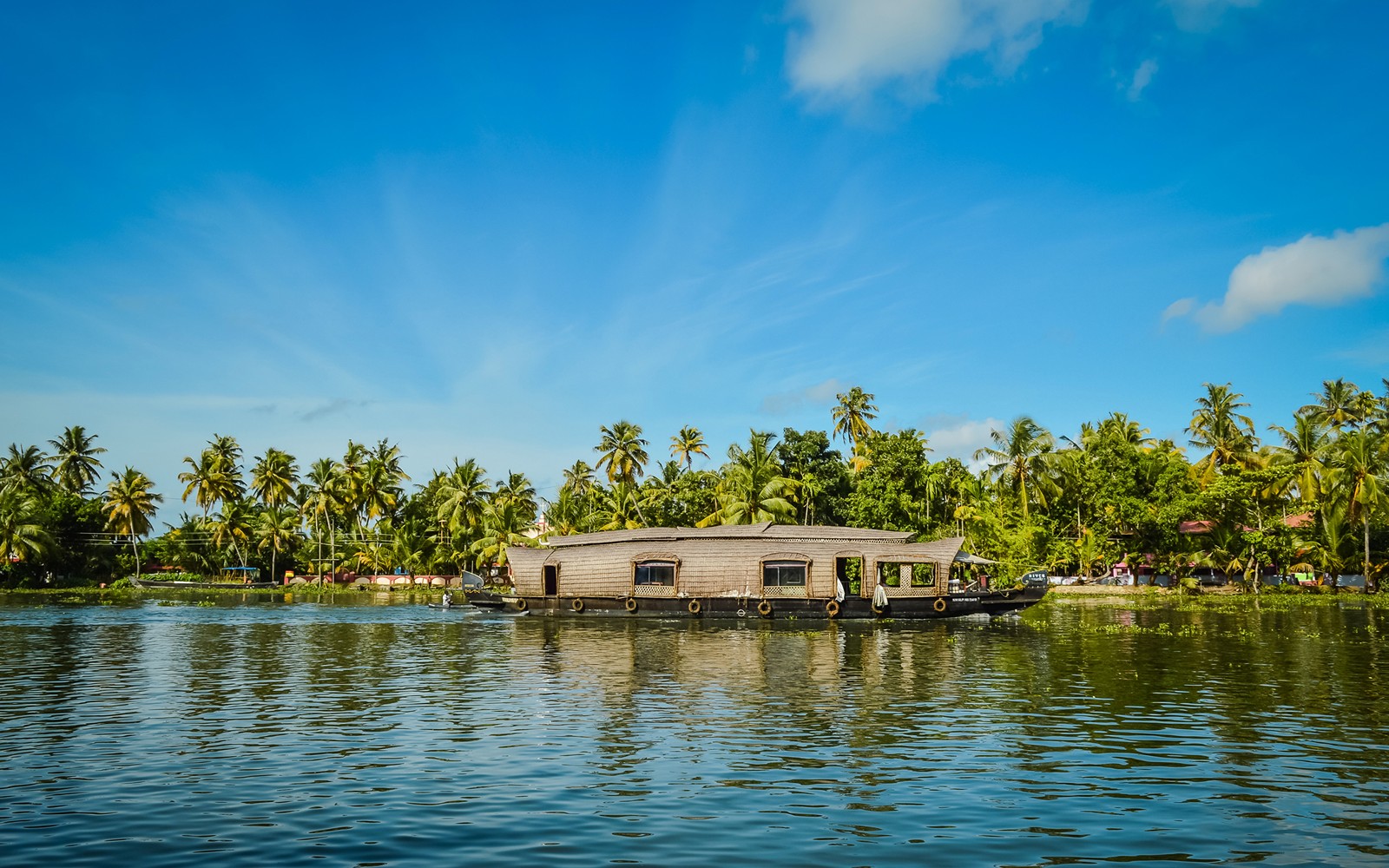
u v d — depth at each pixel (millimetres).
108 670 24281
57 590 82062
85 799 11688
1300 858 9445
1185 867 9227
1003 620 41125
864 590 42562
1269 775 12617
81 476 95625
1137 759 13555
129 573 95688
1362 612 45906
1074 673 22797
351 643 31891
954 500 70500
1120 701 18453
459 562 94250
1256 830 10328
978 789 11953
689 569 44406
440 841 10047
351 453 94688
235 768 13203
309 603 60625
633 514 80250
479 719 16922
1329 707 17766
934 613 41094
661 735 15305
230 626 39938
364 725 16391
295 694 19984
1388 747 14258
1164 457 70500
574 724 16359
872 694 19484
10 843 10008
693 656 27125
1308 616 42781
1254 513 69938
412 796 11758
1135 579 71625
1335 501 64688
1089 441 73562
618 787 12109
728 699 19000
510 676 22797
